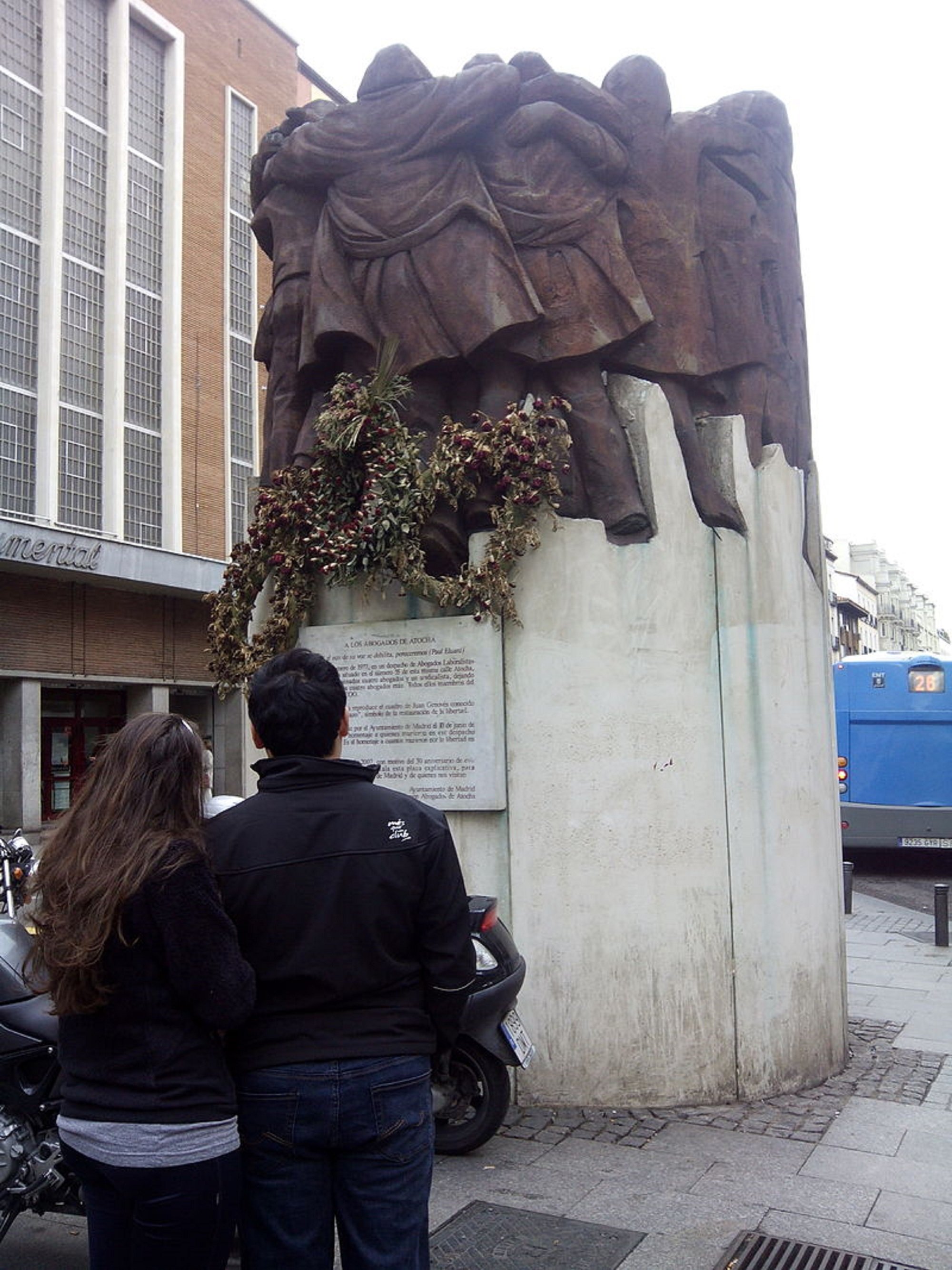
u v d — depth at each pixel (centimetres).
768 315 634
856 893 1561
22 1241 407
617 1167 462
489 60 614
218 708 2867
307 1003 243
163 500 2681
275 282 642
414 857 253
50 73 2436
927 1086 578
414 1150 244
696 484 582
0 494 2330
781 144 652
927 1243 390
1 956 371
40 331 2416
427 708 573
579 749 554
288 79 3091
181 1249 230
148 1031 234
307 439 605
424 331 572
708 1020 546
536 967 549
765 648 583
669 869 549
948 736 1723
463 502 568
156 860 237
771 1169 459
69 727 2594
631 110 593
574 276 569
